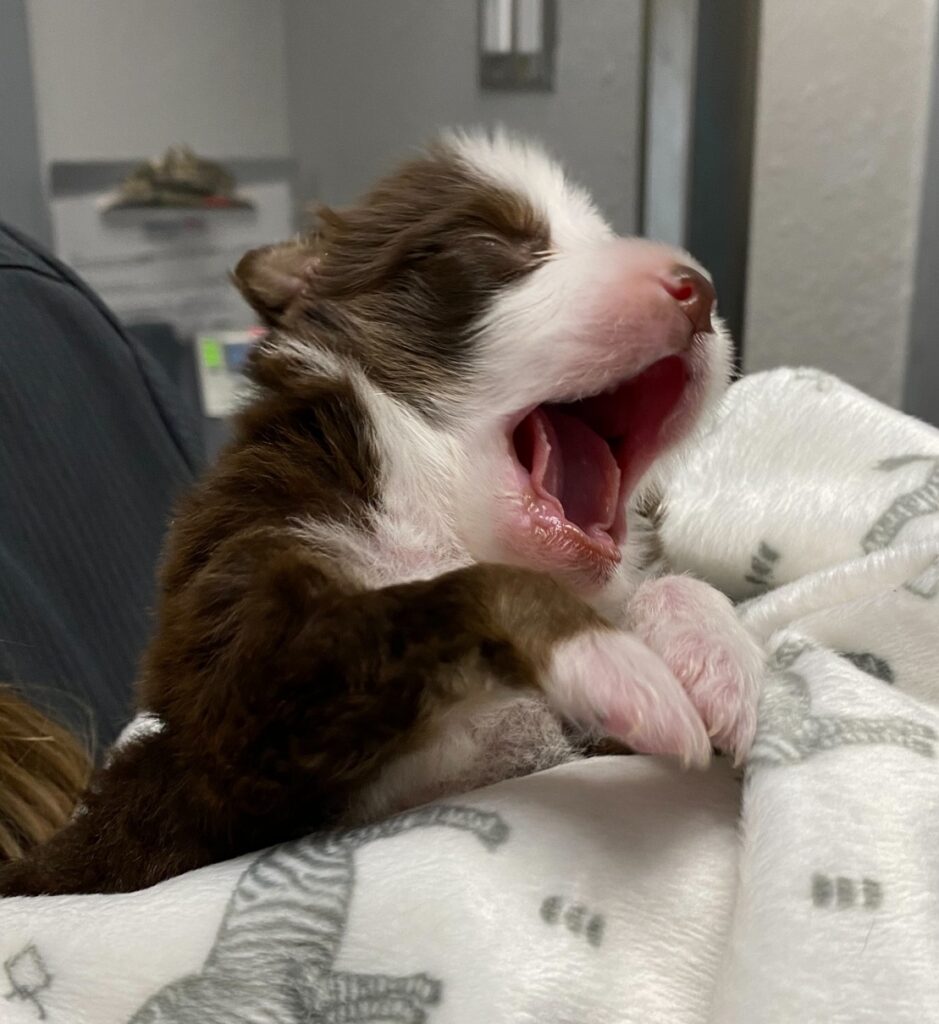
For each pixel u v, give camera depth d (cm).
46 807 16
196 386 36
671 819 12
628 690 12
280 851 12
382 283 17
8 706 17
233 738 13
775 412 20
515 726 14
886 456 18
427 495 16
